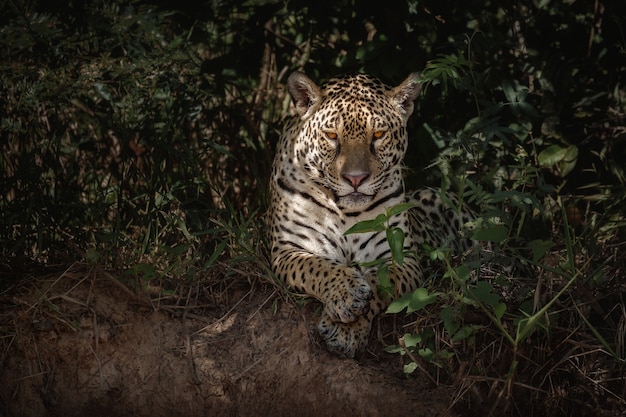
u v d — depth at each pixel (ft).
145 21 37.42
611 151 40.83
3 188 34.73
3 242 33.19
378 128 32.14
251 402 30.81
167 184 37.40
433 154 40.22
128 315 31.40
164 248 32.40
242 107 42.65
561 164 40.01
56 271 32.63
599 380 30.25
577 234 38.42
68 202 35.06
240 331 31.50
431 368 30.07
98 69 36.70
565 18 41.78
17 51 36.27
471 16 39.99
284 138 34.78
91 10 37.50
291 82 33.40
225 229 33.27
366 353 30.89
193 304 32.19
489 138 33.73
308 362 30.68
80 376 30.60
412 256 33.24
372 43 39.17
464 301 28.53
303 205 33.53
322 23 40.70
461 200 31.14
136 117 38.11
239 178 42.32
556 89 40.81
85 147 40.16
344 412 30.07
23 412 29.94
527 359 29.60
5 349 30.25
